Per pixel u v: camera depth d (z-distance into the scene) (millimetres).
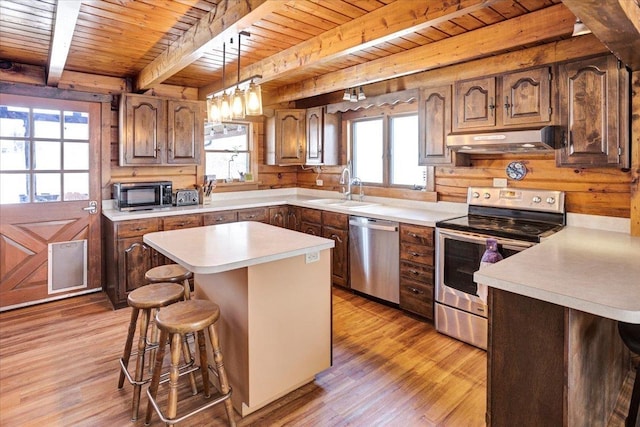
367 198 4641
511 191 3246
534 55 2873
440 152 3457
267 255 2078
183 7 2422
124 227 3715
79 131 3963
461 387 2381
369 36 2557
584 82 2559
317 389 2367
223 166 5129
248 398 2094
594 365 1789
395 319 3432
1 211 3576
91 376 2498
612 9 1432
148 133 4133
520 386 1676
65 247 3941
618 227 2729
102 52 3340
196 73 4160
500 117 2973
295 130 5086
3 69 3572
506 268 1833
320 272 2416
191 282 4137
